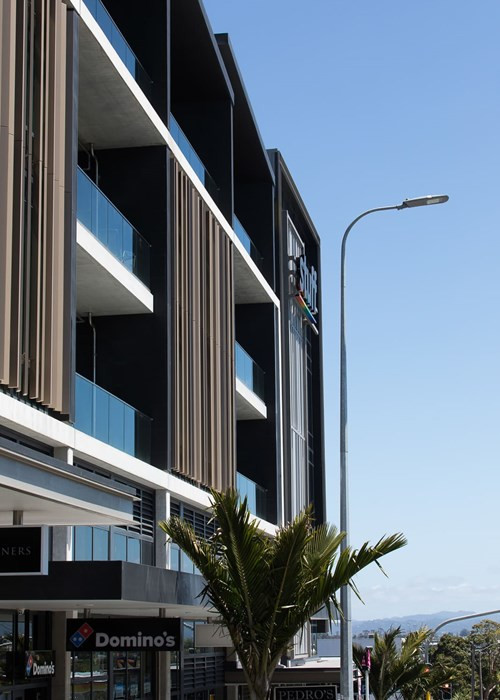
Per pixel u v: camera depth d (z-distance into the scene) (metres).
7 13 18.70
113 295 25.97
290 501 43.66
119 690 26.28
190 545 19.88
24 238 19.00
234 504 19.02
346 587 22.12
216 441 31.95
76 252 22.36
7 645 20.02
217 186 36.44
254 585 19.22
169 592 20.36
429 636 42.75
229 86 36.41
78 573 17.72
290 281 47.12
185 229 30.03
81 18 22.31
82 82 25.38
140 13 29.47
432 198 24.58
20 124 18.88
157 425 26.98
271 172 43.94
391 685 41.28
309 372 52.78
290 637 19.86
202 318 31.52
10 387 18.14
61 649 21.67
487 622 129.12
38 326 19.09
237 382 36.53
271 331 42.97
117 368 27.42
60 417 20.17
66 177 20.80
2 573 13.58
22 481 12.45
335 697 26.56
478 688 107.50
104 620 20.47
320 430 52.62
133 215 28.34
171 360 28.03
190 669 33.03
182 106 37.12
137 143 28.67
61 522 16.41
